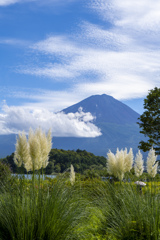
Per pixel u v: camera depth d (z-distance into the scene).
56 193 4.74
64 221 4.47
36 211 4.35
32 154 5.89
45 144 6.07
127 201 5.44
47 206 4.38
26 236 4.05
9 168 7.99
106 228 5.37
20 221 4.16
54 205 4.41
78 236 4.66
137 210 5.00
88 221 5.40
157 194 5.36
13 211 4.28
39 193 4.53
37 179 5.46
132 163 7.36
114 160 7.17
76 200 5.41
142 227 4.81
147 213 4.86
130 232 4.73
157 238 4.48
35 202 4.43
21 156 5.97
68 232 4.51
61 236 4.34
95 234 5.16
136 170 7.13
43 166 6.03
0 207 4.38
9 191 4.66
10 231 4.05
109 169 7.21
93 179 7.45
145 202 5.17
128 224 4.91
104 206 5.82
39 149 5.88
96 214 5.68
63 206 4.61
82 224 5.10
